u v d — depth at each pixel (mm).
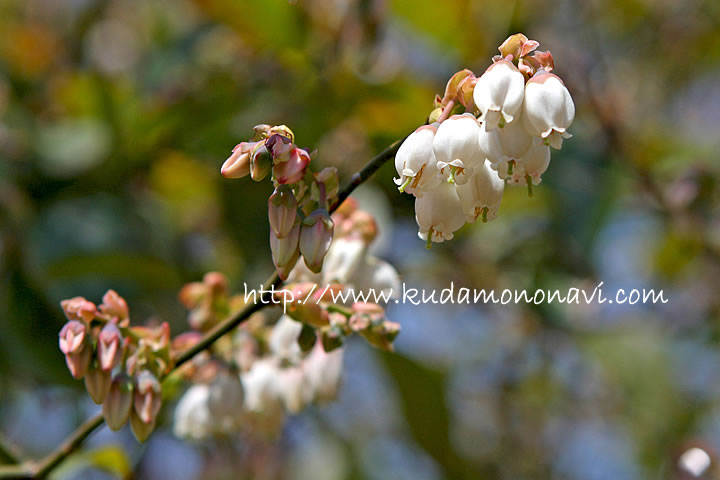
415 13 598
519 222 684
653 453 805
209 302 422
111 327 380
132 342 389
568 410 818
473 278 690
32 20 760
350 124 614
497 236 684
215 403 420
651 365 750
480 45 612
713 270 745
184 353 393
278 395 426
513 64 358
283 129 363
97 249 574
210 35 652
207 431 422
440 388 593
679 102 883
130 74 691
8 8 753
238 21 579
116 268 574
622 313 758
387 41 633
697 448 505
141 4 762
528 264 671
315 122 593
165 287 587
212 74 615
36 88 686
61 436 643
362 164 598
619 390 793
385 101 595
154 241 611
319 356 423
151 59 661
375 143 581
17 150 605
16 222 576
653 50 859
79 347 378
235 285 604
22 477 404
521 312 708
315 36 583
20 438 656
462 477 605
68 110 647
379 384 783
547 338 752
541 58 358
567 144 639
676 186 683
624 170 654
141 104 615
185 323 590
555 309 667
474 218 367
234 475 638
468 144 355
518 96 352
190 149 618
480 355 818
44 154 609
